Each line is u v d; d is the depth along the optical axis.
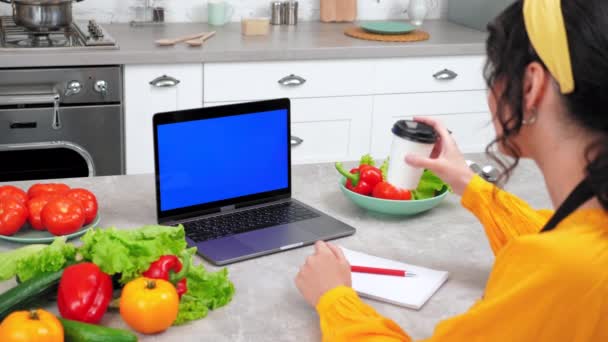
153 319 1.34
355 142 3.58
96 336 1.28
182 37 3.42
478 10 3.95
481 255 1.74
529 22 1.00
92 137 3.22
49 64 3.07
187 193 1.83
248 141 1.90
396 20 4.17
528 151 1.11
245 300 1.50
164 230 1.48
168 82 3.24
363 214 1.93
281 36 3.62
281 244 1.72
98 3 3.74
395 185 1.74
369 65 3.48
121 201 1.94
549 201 2.04
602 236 0.99
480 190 1.62
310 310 1.48
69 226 1.69
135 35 3.50
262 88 3.37
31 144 3.16
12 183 2.02
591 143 0.99
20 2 3.10
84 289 1.36
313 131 3.50
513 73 1.03
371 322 1.30
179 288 1.44
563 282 0.99
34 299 1.41
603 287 0.97
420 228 1.86
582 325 1.00
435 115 3.66
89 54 3.10
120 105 3.21
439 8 4.23
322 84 3.44
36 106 3.12
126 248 1.41
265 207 1.93
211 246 1.70
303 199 2.00
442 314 1.49
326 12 3.99
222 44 3.38
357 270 1.61
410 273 1.61
